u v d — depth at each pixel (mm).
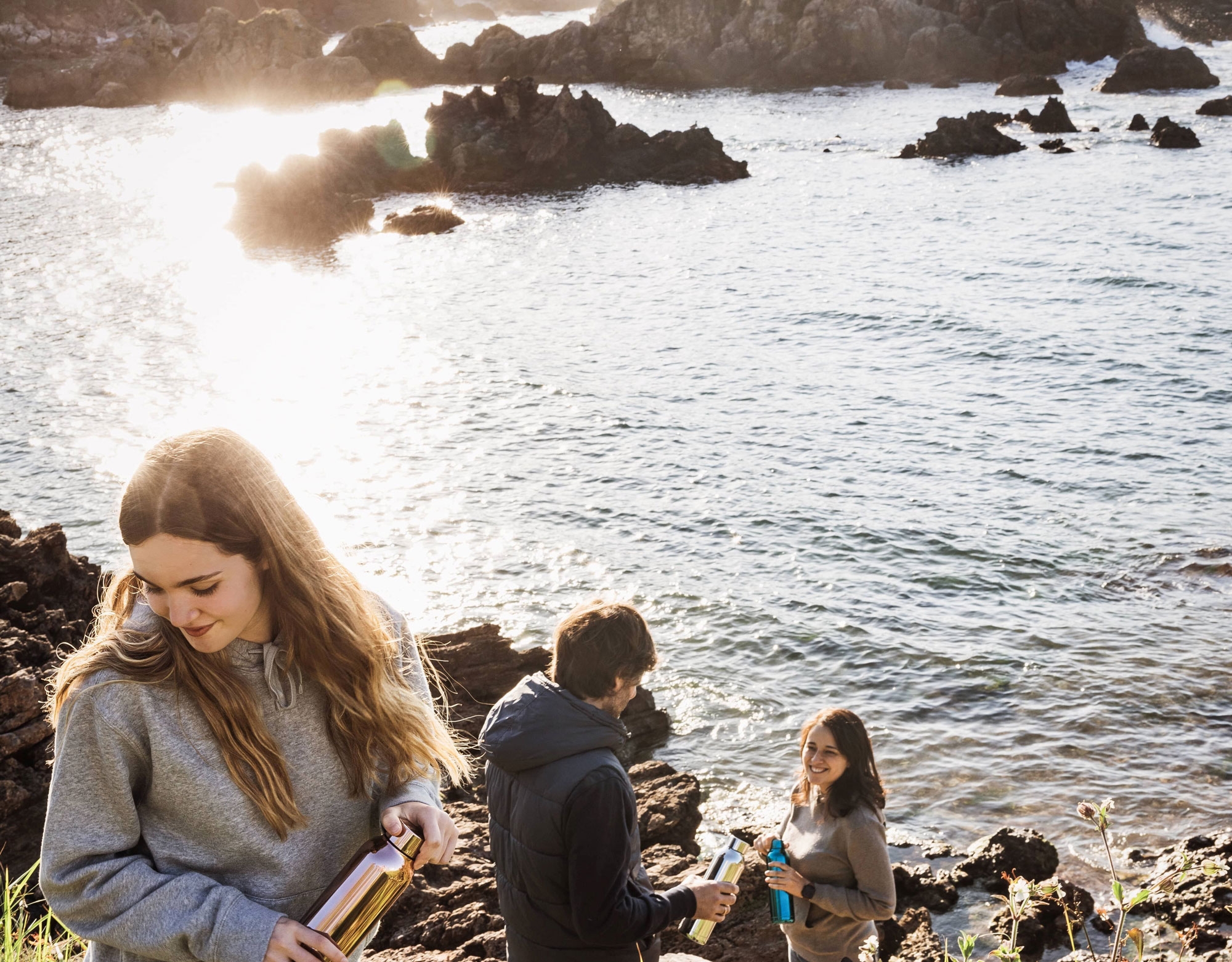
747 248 42969
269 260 43875
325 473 22062
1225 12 95375
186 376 28797
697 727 13438
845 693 14023
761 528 18969
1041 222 43781
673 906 3207
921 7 85438
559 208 52594
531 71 93812
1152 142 57219
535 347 31297
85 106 91062
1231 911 8805
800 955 4801
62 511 20297
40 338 32375
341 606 2061
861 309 33625
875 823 4625
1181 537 17797
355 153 58250
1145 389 25375
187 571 1838
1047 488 20188
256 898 2037
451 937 5633
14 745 6984
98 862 1914
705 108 76188
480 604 16688
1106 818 3326
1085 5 83062
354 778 2127
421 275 40906
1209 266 35750
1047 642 14820
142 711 1917
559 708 3078
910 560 17578
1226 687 13461
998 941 8703
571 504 20312
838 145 63156
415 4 155000
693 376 28156
